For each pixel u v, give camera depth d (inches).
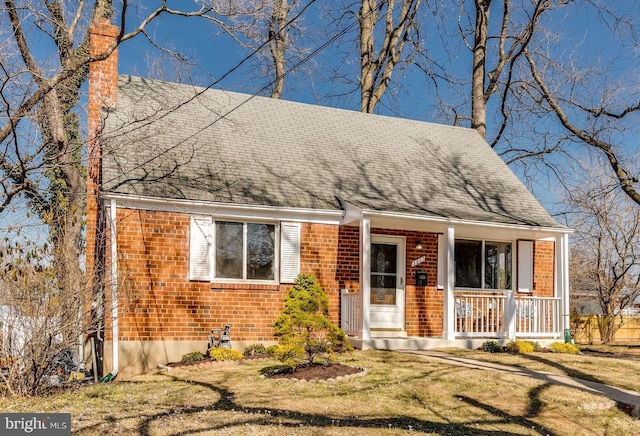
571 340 610.2
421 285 595.2
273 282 520.7
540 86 926.4
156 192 477.7
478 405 341.4
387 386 369.7
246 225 518.9
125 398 352.5
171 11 529.7
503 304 587.8
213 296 495.2
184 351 479.5
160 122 564.4
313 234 539.8
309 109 695.7
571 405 350.6
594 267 951.0
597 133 853.2
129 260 466.9
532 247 642.2
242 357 466.6
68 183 604.7
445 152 713.6
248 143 590.2
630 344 825.5
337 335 396.2
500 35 974.4
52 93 564.1
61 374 436.5
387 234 585.3
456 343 556.4
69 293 364.8
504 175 708.7
